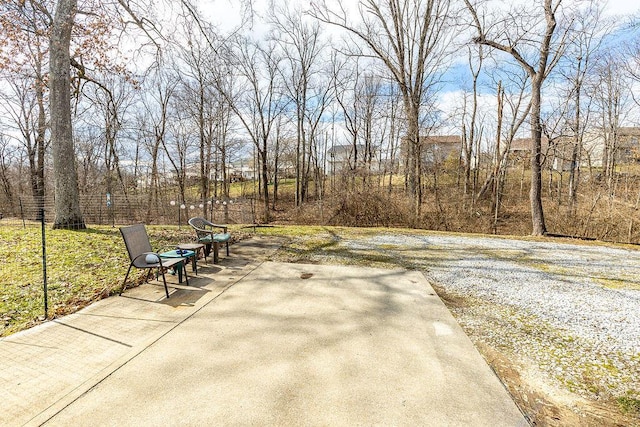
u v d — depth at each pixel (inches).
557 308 161.9
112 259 219.3
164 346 113.9
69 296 155.5
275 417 80.1
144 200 502.9
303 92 924.6
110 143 786.8
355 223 527.8
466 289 189.3
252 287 180.5
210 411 81.7
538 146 443.5
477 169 850.1
